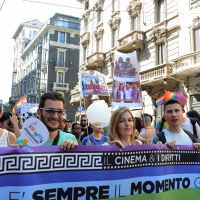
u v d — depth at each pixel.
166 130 3.25
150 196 2.65
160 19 15.33
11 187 2.17
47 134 2.21
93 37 23.23
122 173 2.55
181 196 2.81
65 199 2.32
